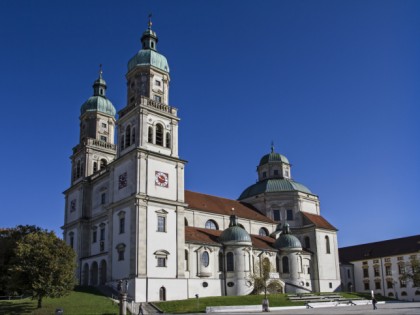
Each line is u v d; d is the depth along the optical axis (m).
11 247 71.44
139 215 68.19
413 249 113.69
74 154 94.31
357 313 52.53
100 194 83.94
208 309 60.03
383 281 117.88
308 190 108.75
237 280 77.94
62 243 61.91
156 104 76.44
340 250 135.00
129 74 80.50
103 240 79.62
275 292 82.94
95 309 57.25
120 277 68.75
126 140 75.81
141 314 55.19
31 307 57.84
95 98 95.81
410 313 50.69
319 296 82.00
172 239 71.12
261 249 85.56
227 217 91.50
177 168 75.50
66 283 58.72
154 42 83.50
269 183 106.75
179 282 69.88
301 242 100.25
